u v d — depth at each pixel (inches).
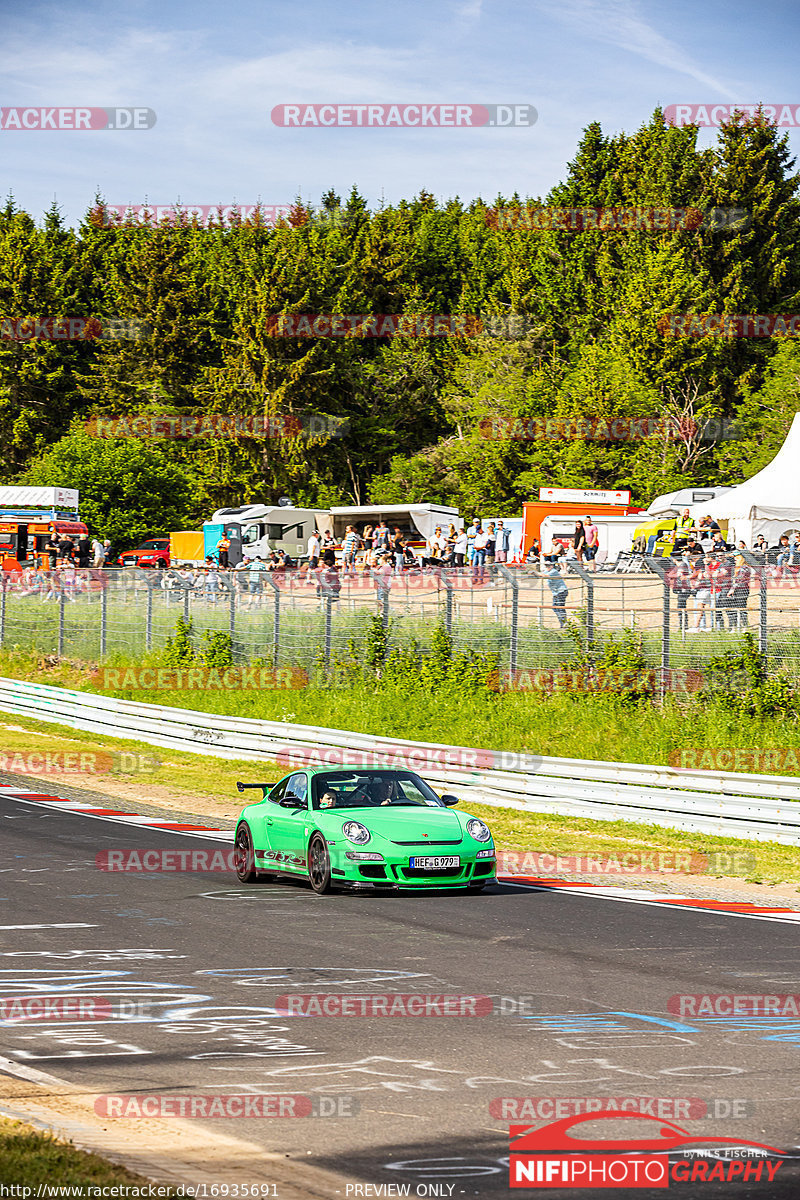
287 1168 438.6
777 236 6156.5
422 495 5821.9
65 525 3996.1
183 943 855.7
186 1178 424.5
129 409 6761.8
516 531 3518.7
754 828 1401.3
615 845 1398.9
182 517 5703.7
